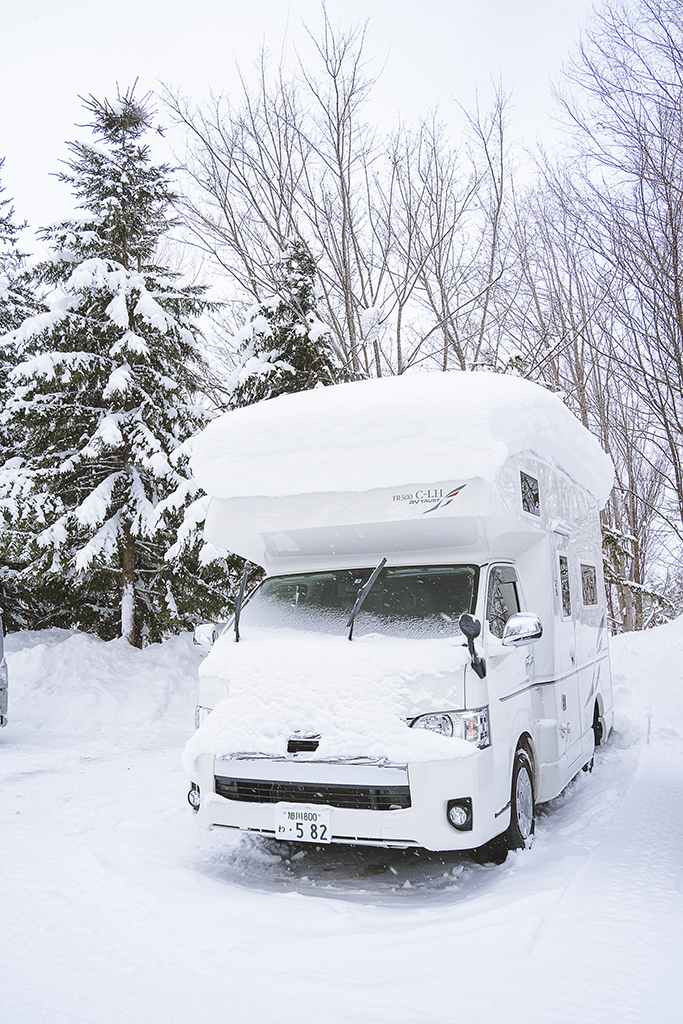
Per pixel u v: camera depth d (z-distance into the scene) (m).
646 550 25.91
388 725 4.76
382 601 5.71
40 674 13.21
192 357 16.02
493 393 5.61
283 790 4.99
